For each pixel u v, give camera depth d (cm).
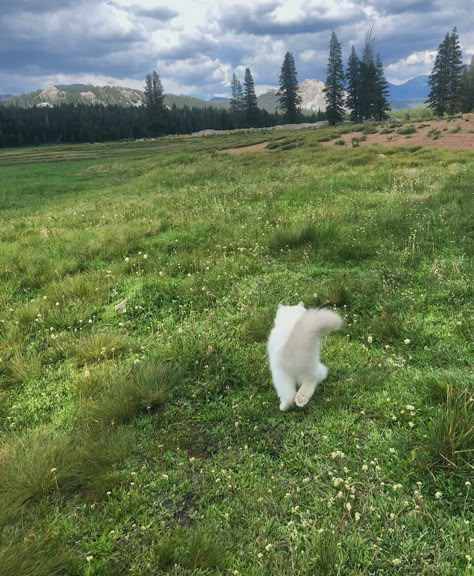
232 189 2041
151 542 424
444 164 2289
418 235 1138
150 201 1969
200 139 10156
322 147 3750
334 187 1866
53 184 3556
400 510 421
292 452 512
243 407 589
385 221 1252
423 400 564
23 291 1035
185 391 635
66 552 409
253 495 461
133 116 18850
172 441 545
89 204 2206
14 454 515
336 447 510
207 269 1012
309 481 472
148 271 1048
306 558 387
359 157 2759
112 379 654
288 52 13012
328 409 568
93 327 844
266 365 677
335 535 402
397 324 731
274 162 3127
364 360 666
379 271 945
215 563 397
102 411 588
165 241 1244
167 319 848
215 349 722
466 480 443
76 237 1355
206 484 481
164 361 696
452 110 10994
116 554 414
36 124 17338
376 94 11406
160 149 7412
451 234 1120
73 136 17350
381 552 391
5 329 852
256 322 779
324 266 1034
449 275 895
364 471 469
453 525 405
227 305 872
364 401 575
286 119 13488
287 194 1783
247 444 531
